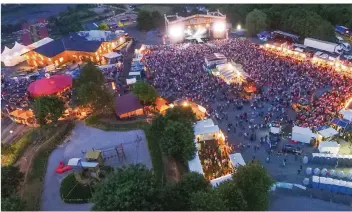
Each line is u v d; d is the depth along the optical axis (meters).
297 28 130.88
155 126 59.84
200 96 82.56
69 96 85.12
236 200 41.53
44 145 60.69
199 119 70.69
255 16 136.00
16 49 126.50
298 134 63.31
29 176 52.41
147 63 107.62
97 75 82.62
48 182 51.53
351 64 94.81
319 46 112.88
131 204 36.53
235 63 99.81
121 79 99.69
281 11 147.50
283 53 113.44
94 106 68.50
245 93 83.88
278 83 88.31
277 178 55.59
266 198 45.69
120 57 118.88
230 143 65.31
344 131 66.38
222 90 86.38
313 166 58.06
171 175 51.75
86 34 133.50
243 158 60.97
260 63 102.50
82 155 57.62
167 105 75.19
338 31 134.25
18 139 67.62
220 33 137.75
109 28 161.75
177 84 90.25
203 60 108.12
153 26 158.12
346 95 78.44
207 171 57.25
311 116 70.94
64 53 119.88
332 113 70.94
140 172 41.03
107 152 57.53
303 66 98.94
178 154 55.88
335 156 58.03
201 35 140.12
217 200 38.47
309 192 51.62
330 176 54.91
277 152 62.06
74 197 47.41
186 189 42.97
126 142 60.53
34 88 86.62
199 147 62.94
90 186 48.66
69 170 53.44
